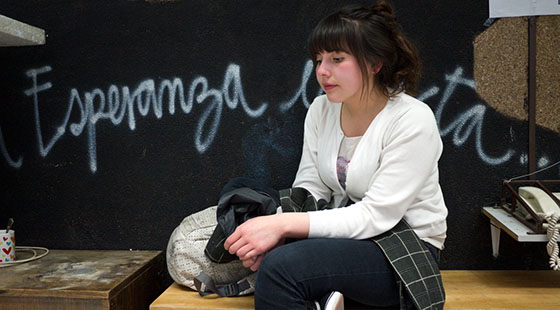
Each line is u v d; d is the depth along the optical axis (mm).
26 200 2145
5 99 2113
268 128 2027
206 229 1728
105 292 1553
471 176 1961
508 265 1978
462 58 1924
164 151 2076
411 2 1922
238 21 1994
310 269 1270
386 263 1337
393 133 1406
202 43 2018
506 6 1885
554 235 1516
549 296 1610
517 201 1824
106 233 2129
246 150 2043
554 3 1863
